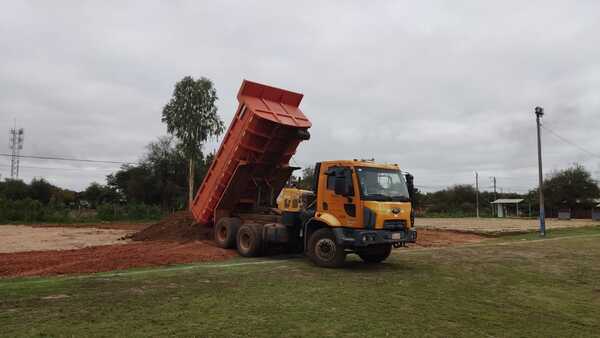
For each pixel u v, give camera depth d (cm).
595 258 1527
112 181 6931
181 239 1806
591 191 7156
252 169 1550
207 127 3688
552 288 981
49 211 3891
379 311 724
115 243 1841
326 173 1220
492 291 930
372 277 1070
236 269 1155
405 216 1187
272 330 597
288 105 1555
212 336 563
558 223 4675
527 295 897
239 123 1498
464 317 704
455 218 6600
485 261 1428
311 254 1244
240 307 723
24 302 740
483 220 5600
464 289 945
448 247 1958
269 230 1411
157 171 5659
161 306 720
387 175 1220
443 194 9769
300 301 779
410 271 1186
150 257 1341
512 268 1278
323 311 711
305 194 1315
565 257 1555
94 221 3931
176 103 3662
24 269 1124
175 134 3706
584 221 5472
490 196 10019
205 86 3700
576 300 858
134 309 697
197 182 5059
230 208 1664
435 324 657
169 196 5591
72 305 721
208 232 1811
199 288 879
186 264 1262
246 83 1433
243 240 1460
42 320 627
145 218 4216
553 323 683
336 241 1186
